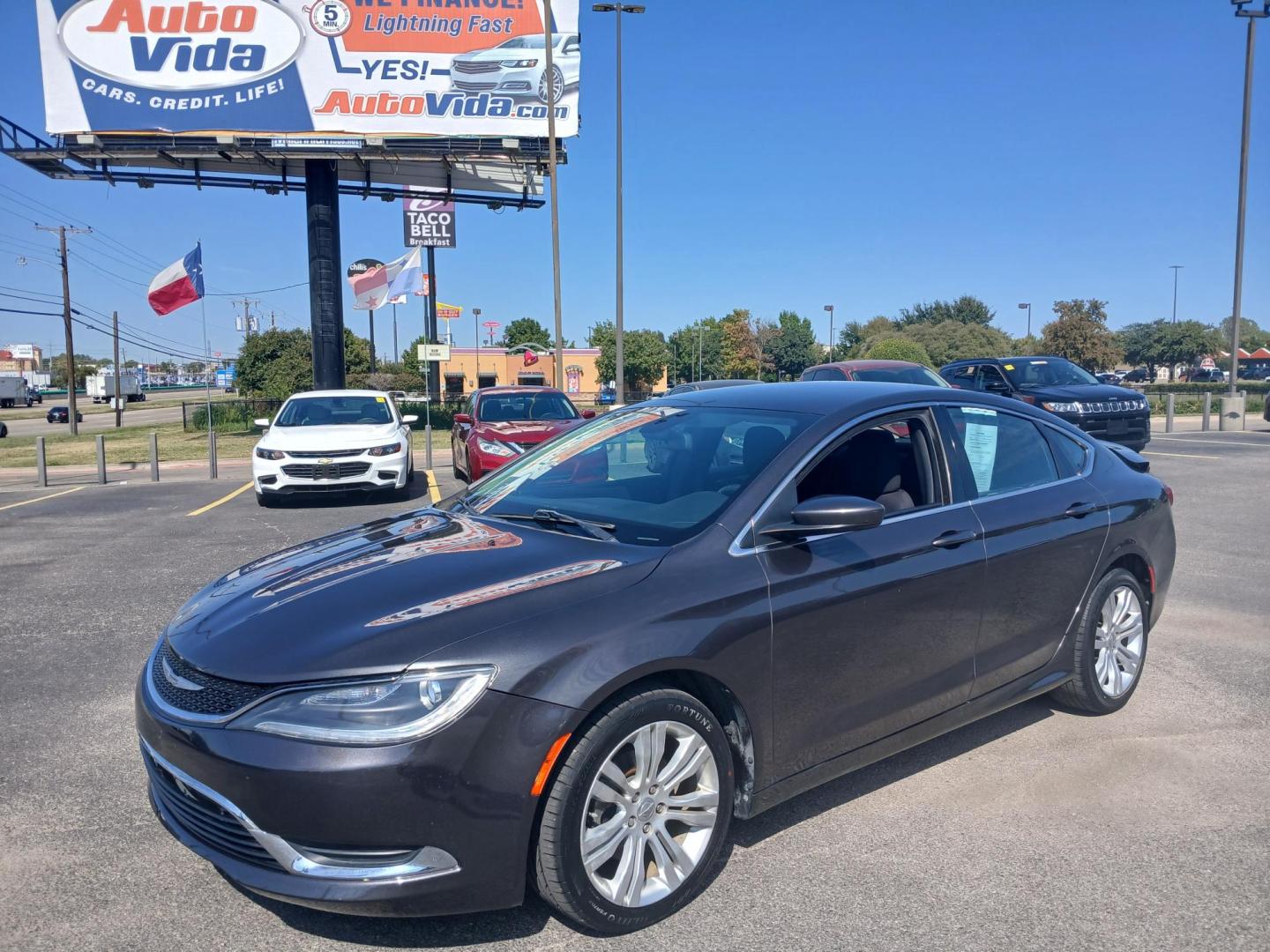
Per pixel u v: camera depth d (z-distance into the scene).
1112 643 4.46
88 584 7.39
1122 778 3.83
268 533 9.73
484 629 2.65
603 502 3.61
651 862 2.89
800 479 3.38
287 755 2.49
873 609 3.35
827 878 3.10
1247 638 5.73
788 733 3.16
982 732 4.34
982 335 73.38
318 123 23.11
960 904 2.94
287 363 46.97
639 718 2.76
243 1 22.50
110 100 22.34
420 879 2.50
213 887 3.06
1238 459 15.15
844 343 85.19
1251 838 3.34
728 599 2.98
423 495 12.85
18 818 3.52
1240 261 23.31
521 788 2.56
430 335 36.56
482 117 23.64
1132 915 2.88
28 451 24.84
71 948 2.73
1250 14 22.86
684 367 79.44
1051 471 4.32
